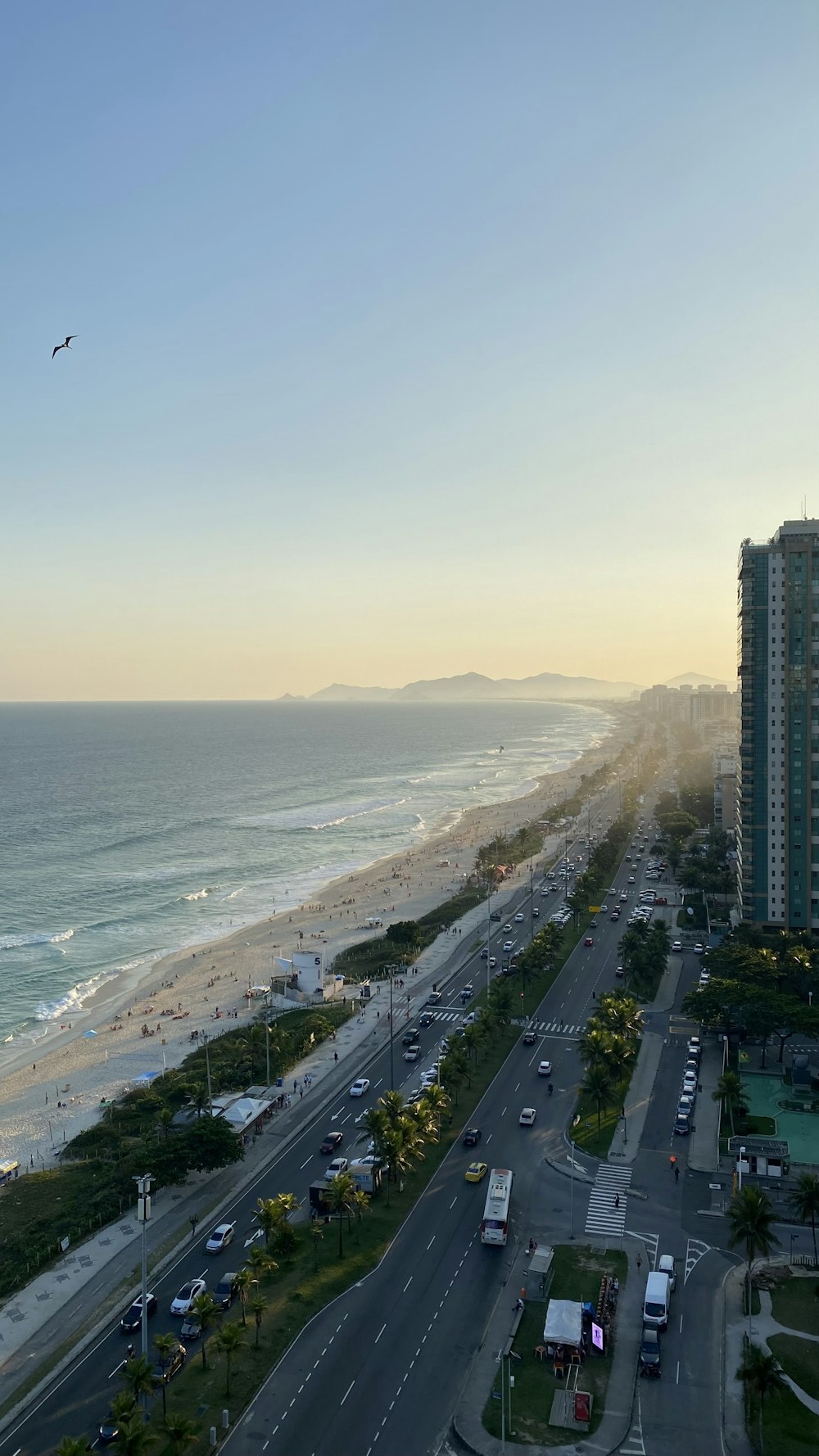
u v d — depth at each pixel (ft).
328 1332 309.22
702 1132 449.48
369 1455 258.37
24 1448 265.34
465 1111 475.31
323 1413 273.75
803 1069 500.33
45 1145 504.02
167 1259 359.25
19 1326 324.60
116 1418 251.80
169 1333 302.86
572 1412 273.75
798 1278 336.49
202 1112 466.70
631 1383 286.05
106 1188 422.82
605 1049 469.16
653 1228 369.91
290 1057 553.64
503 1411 271.49
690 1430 267.59
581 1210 383.45
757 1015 515.09
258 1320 306.14
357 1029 606.14
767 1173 391.86
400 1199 394.11
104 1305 333.42
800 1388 282.15
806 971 589.73
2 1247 382.63
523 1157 428.15
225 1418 269.44
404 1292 329.93
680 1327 310.65
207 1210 395.14
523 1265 345.51
